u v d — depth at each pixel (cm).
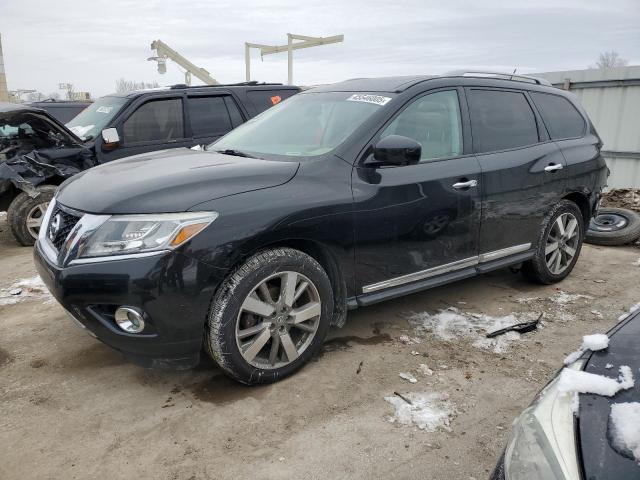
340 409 282
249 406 284
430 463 243
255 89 758
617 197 784
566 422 151
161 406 284
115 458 244
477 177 377
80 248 266
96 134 649
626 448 137
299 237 295
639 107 802
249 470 237
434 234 357
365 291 335
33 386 303
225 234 268
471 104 396
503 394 298
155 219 261
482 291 460
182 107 691
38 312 410
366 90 380
